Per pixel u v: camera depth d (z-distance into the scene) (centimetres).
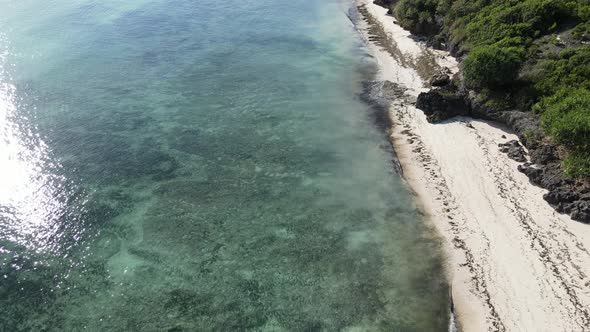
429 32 6194
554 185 3356
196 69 5656
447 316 2702
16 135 4416
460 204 3444
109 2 8031
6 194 3712
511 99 4262
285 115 4694
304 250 3169
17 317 2772
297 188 3731
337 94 5072
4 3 7938
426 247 3155
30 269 3080
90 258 3150
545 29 4888
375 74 5466
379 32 6644
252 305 2792
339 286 2906
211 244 3231
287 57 5941
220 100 4984
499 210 3328
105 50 6188
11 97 5062
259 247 3197
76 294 2898
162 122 4612
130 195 3691
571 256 2898
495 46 4578
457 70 5159
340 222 3394
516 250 3003
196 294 2869
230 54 6038
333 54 6016
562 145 3578
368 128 4466
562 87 4016
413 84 5150
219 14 7419
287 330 2642
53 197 3678
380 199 3597
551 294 2691
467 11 5734
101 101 4997
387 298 2825
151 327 2681
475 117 4403
